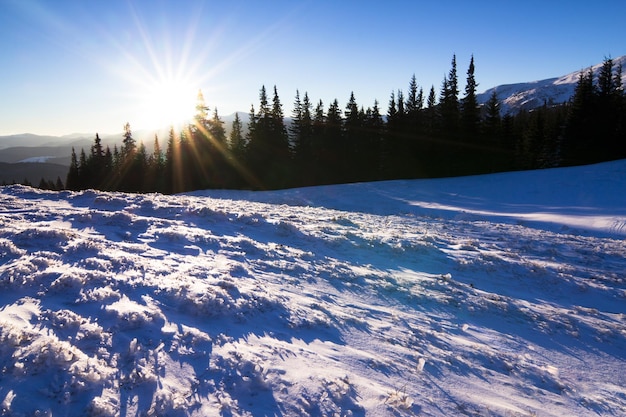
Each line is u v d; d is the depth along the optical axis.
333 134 54.69
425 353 5.67
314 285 7.88
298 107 54.78
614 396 5.31
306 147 54.59
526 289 9.20
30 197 13.91
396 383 4.78
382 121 55.78
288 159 54.16
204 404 3.80
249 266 8.27
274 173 53.09
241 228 11.55
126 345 4.45
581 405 4.99
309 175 53.84
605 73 45.22
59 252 7.04
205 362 4.45
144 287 6.09
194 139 51.88
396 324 6.57
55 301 5.13
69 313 4.76
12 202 12.37
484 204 28.23
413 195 33.19
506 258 11.08
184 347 4.66
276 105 52.88
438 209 26.73
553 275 9.95
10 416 3.13
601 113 44.69
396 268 9.72
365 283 8.34
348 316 6.52
